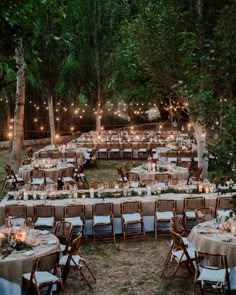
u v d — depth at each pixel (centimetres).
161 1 1566
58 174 1677
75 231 1106
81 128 3984
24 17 443
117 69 3066
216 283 743
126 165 1756
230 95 566
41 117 3528
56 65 2428
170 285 845
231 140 501
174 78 1532
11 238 809
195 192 1236
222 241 815
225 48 554
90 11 2997
